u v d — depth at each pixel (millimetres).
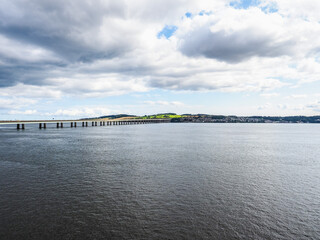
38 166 35438
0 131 134750
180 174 30609
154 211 18328
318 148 63938
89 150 54906
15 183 25812
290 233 15273
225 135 118438
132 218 17078
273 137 107938
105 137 96875
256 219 17188
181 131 155750
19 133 116562
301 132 160625
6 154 47188
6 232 15016
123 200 20641
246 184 26125
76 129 168000
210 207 19250
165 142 76812
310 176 30297
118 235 14750
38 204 19625
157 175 29953
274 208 19250
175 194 22359
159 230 15406
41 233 14922
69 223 16266
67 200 20562
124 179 27844
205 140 86125
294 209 19109
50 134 110438
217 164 38000
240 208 19141
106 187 24500
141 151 53719
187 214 17844
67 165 36375
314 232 15453
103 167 34969
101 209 18641
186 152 52344
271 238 14641
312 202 20703
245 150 57531
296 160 43312
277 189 24344
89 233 14969
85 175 29781
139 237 14531
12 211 18156
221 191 23453
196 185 25484
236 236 14797
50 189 23703
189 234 14953
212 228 15750
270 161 41781
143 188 24188
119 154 48719
